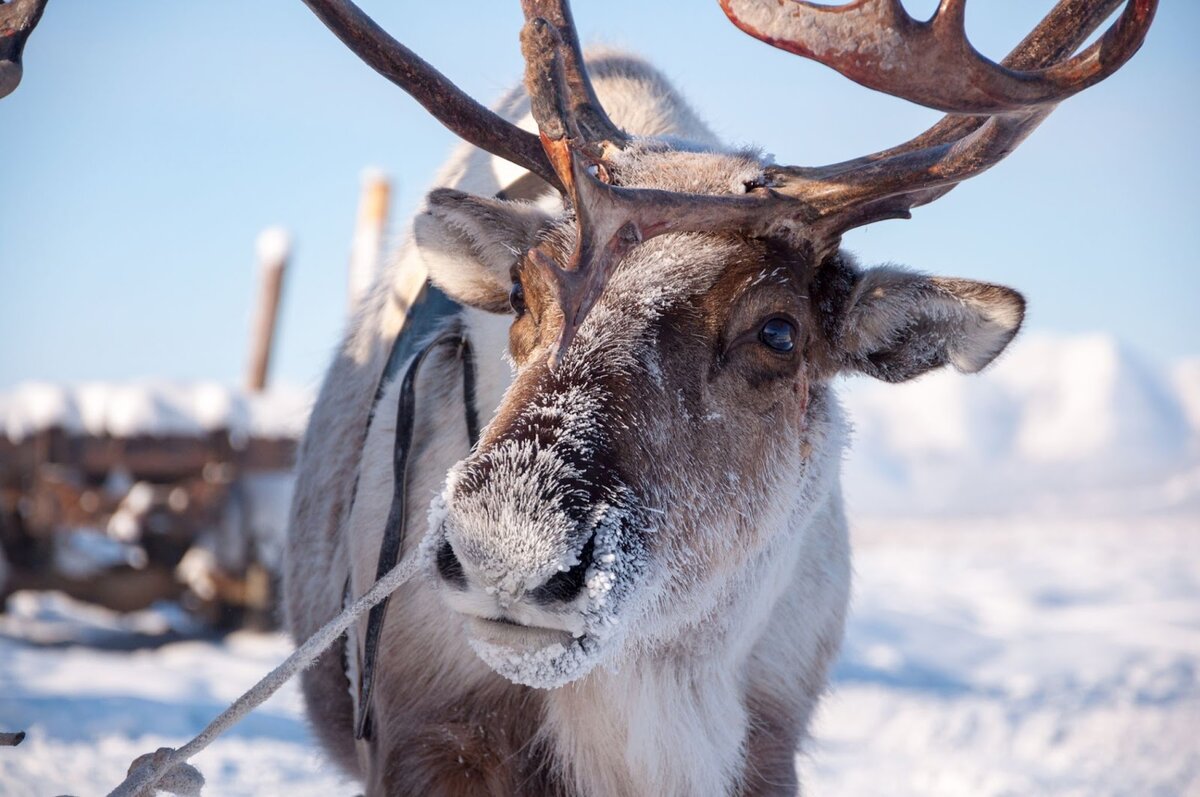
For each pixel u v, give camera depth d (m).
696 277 3.25
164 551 10.99
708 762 3.68
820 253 3.49
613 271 3.04
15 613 11.50
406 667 3.73
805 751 4.32
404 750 3.66
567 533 2.81
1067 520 29.22
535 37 2.95
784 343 3.35
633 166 3.55
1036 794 6.77
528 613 2.81
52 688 7.92
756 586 3.62
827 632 4.16
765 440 3.40
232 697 8.18
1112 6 3.28
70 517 10.56
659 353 3.15
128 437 10.61
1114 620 13.16
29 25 3.44
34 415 10.55
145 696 7.88
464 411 3.80
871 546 21.33
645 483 3.03
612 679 3.54
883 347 3.67
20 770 5.69
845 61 2.87
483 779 3.63
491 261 3.68
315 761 5.17
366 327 4.74
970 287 3.50
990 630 12.42
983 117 3.49
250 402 11.00
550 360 3.00
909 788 6.90
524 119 4.58
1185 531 25.11
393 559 3.69
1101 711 8.54
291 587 4.97
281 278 13.14
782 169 3.47
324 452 4.70
